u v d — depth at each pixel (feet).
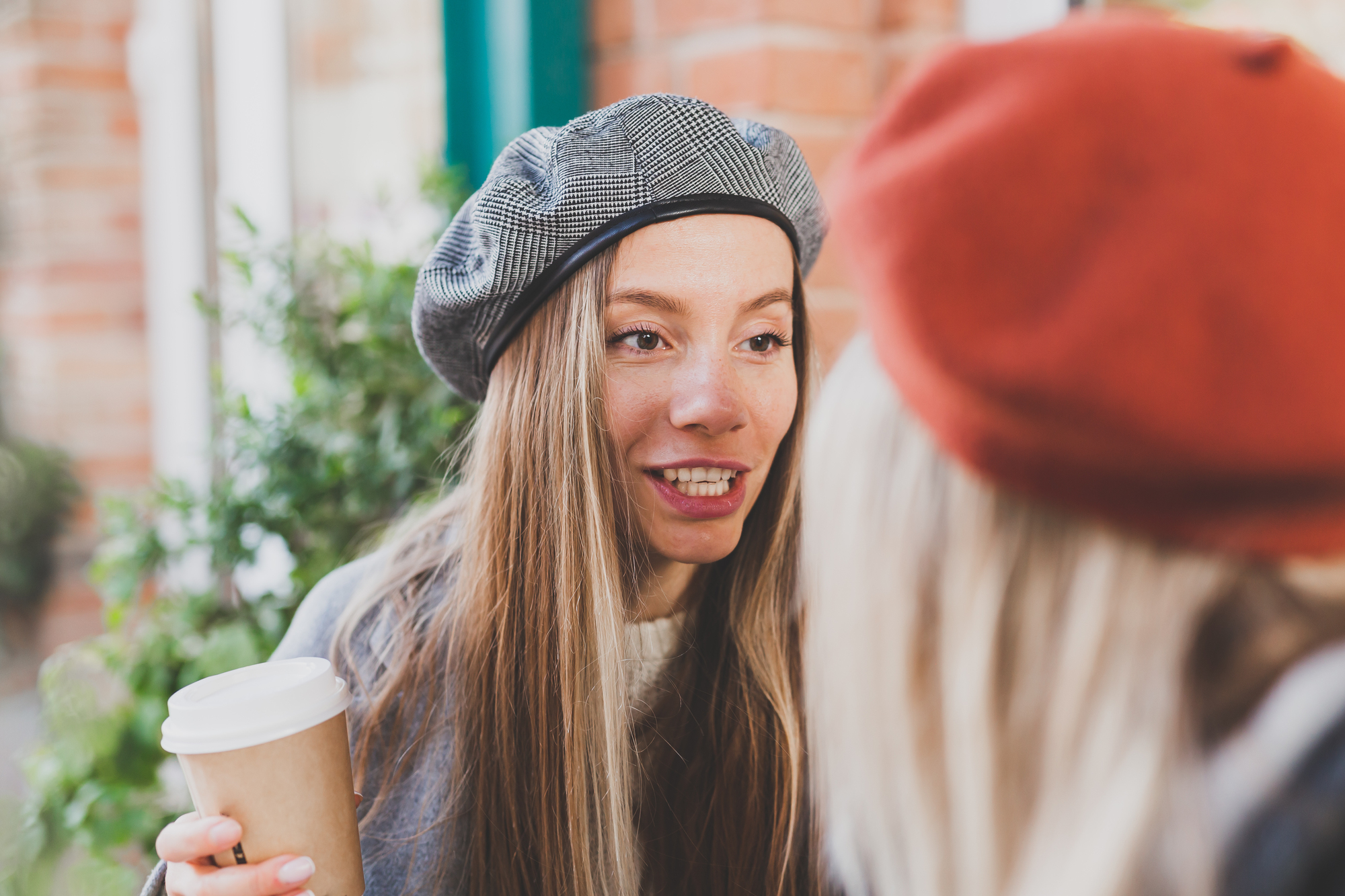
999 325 1.22
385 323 4.34
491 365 2.58
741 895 2.64
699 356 2.33
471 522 2.59
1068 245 1.20
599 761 2.42
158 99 6.38
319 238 4.99
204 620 4.67
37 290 6.40
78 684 4.75
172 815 4.66
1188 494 1.20
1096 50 1.27
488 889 2.47
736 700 2.70
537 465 2.45
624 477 2.41
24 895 4.71
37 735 5.79
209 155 6.22
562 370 2.39
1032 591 1.37
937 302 1.25
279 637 4.35
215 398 5.40
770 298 2.40
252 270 4.86
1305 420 1.10
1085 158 1.21
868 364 1.62
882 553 1.53
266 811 1.90
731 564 2.74
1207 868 1.22
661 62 4.40
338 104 5.65
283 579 5.18
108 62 6.49
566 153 2.30
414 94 5.28
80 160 6.46
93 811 4.56
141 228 6.65
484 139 4.98
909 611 1.49
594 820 2.44
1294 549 1.19
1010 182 1.23
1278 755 1.19
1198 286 1.12
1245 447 1.11
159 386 6.64
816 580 1.70
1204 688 1.26
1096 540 1.31
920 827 1.49
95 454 6.57
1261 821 1.19
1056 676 1.34
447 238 2.60
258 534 4.51
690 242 2.29
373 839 2.49
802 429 2.66
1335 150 1.17
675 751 2.67
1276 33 1.31
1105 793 1.27
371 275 4.42
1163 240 1.14
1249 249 1.12
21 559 6.31
